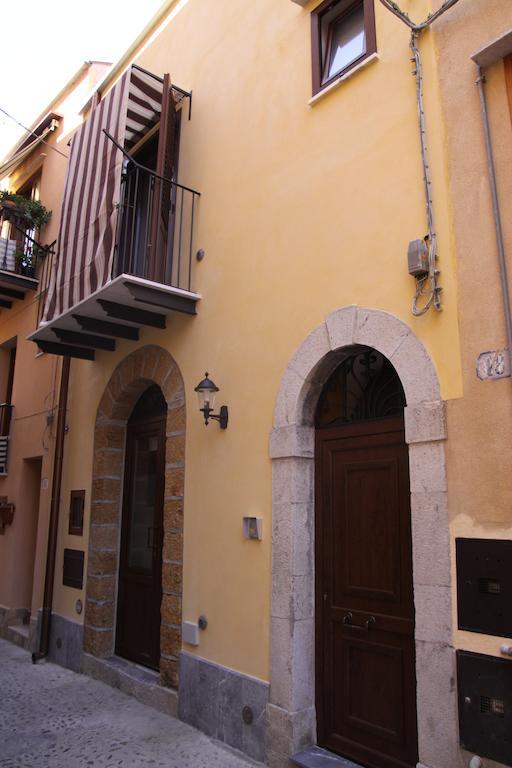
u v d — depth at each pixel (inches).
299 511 176.1
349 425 172.9
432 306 145.3
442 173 148.9
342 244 174.2
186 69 267.4
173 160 261.3
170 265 247.6
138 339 263.7
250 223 211.5
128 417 286.4
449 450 136.2
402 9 168.2
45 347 285.4
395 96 166.4
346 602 165.8
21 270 387.9
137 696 229.5
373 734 153.5
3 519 376.5
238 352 206.5
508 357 128.5
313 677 170.4
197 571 208.1
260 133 214.7
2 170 411.8
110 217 240.2
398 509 156.4
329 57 197.8
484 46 145.3
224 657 190.9
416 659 134.8
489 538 126.2
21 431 379.9
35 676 268.4
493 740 119.1
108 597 271.1
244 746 177.3
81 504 294.4
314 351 176.6
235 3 242.2
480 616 125.0
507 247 132.8
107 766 172.1
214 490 206.4
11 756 179.6
